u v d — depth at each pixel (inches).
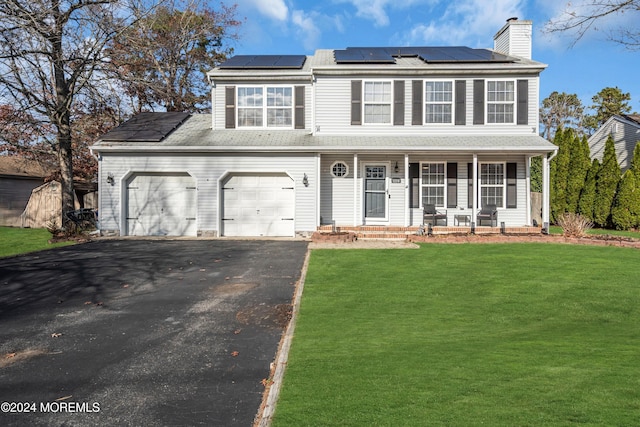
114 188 592.1
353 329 229.3
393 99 613.0
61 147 682.8
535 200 772.6
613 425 117.4
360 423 123.6
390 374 161.9
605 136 994.1
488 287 315.3
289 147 570.9
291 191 599.2
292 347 199.3
